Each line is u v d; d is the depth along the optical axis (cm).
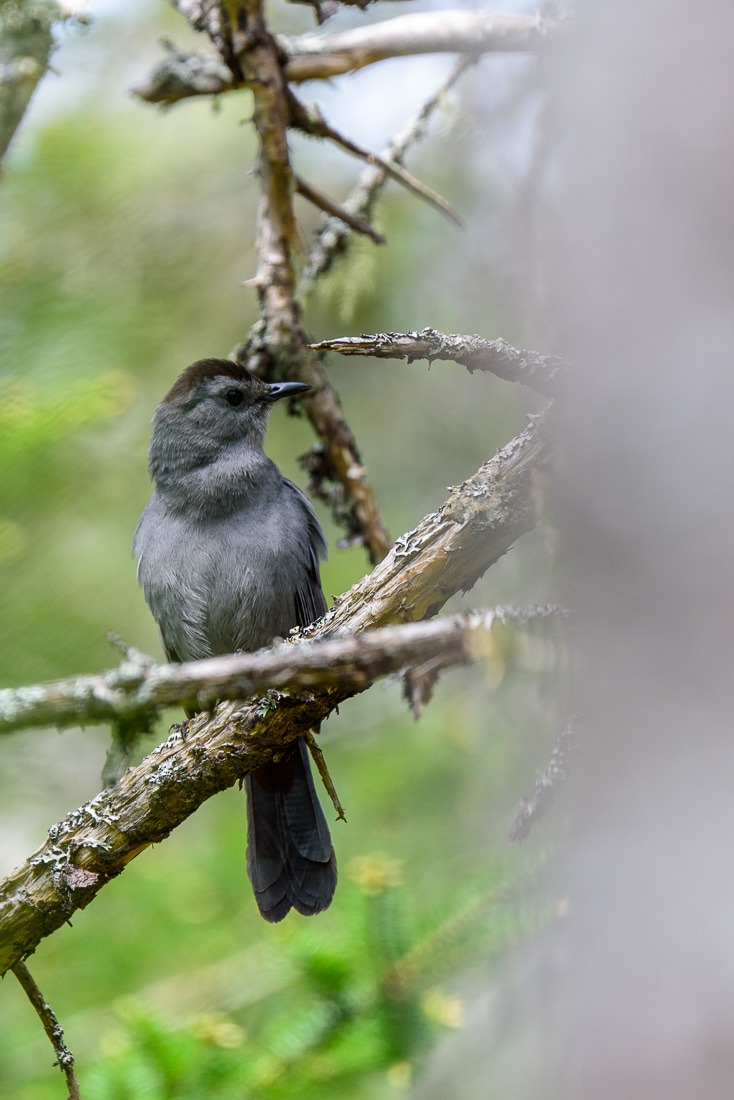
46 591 1166
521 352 606
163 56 1401
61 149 1352
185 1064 855
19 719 498
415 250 1400
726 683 512
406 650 502
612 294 543
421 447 1538
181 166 1400
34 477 1149
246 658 500
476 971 1023
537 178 908
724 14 530
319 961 884
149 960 1222
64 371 1151
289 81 970
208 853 1327
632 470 529
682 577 518
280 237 941
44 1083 1038
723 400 516
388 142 1045
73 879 656
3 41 1015
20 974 660
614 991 526
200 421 1027
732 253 524
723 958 507
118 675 496
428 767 1365
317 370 953
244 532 1008
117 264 1354
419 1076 896
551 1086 568
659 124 537
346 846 1305
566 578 552
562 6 934
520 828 569
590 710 536
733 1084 500
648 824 523
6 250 1291
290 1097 866
